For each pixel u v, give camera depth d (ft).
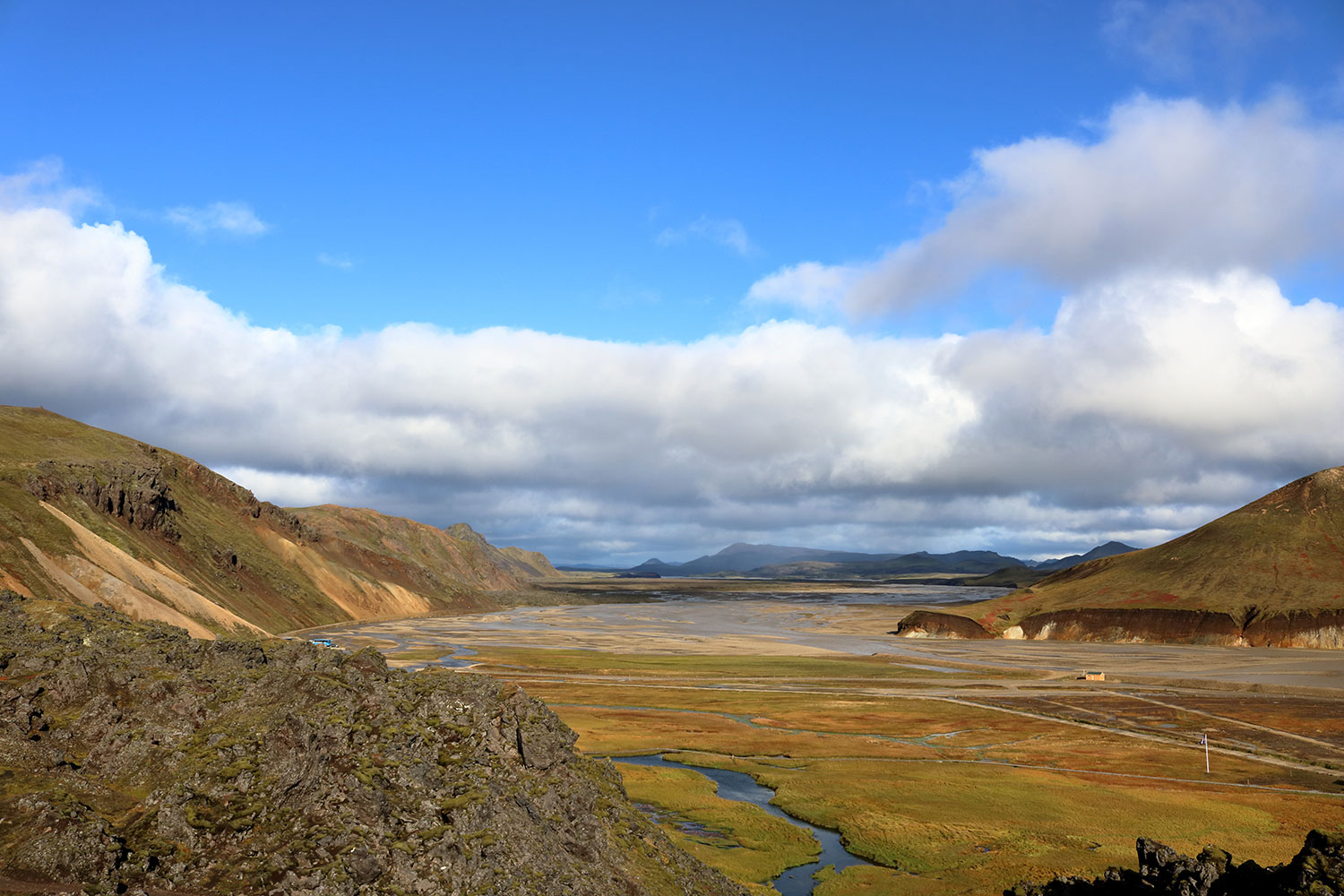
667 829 206.18
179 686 130.31
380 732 122.42
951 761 281.13
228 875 96.22
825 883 172.55
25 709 118.32
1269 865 177.58
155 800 104.99
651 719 347.56
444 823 108.37
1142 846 138.31
